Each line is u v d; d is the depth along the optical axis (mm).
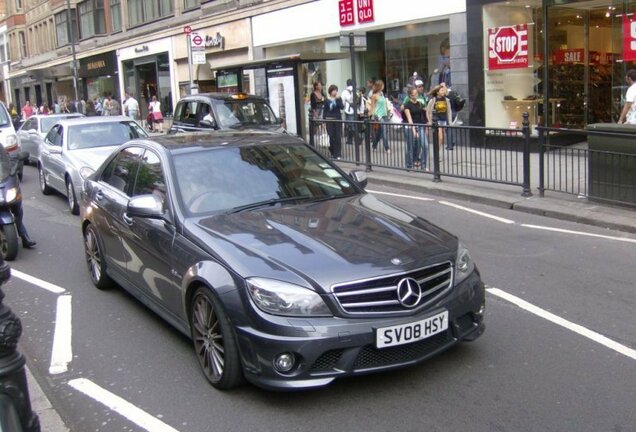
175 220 4891
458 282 4363
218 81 18969
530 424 3789
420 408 4004
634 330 5207
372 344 3914
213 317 4336
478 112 16266
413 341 4004
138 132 12430
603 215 8984
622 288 6238
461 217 9688
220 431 3863
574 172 10008
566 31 14891
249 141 5828
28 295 6711
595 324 5344
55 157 11945
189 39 21188
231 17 26734
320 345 3826
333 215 4848
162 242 4969
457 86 16672
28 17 58250
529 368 4520
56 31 50938
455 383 4312
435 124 11977
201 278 4297
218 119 13695
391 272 4023
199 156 5461
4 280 3201
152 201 5012
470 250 7797
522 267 7023
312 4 21672
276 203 5129
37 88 58812
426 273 4211
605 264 7039
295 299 3879
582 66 15109
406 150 12742
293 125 15820
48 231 9844
